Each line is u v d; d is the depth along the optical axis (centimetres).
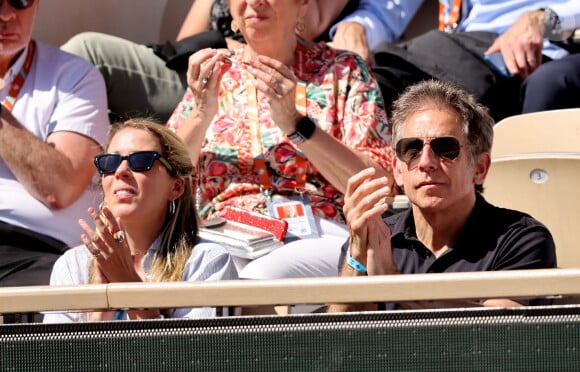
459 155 1032
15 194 1423
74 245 1431
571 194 1220
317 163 1350
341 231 1363
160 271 1058
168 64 1748
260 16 1411
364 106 1434
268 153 1395
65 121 1490
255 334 665
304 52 1473
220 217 1336
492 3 1878
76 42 1748
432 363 662
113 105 1739
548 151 1350
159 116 1744
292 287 680
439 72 1714
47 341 667
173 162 1088
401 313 664
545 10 1739
